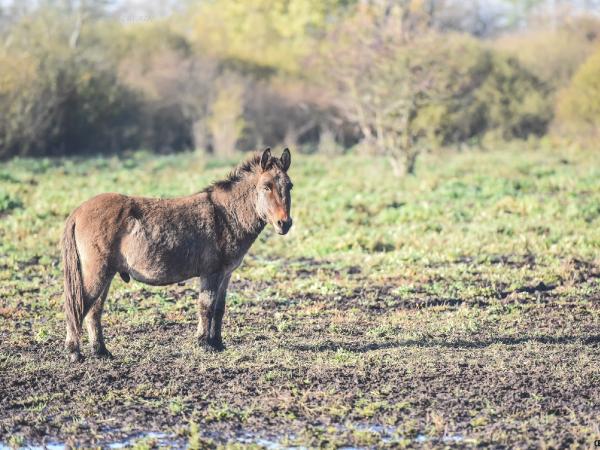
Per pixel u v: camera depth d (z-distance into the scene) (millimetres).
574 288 25641
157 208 17734
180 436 13844
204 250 17969
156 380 16438
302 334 20672
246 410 14750
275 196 17906
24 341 19516
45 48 73938
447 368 17250
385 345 19453
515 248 31734
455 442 13516
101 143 80062
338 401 15125
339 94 69625
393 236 33812
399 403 15039
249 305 23953
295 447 13367
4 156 69500
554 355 18375
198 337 18609
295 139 86688
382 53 57594
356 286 26297
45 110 70438
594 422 14164
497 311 23219
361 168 64312
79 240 17219
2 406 15070
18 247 32031
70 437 13719
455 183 49812
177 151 86250
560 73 94062
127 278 17781
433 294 25281
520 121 88875
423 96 58344
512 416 14547
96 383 16219
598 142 79250
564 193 45844
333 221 38312
